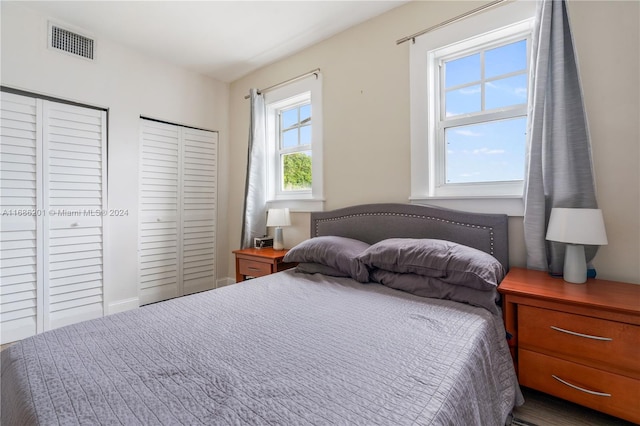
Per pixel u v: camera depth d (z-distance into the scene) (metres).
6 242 2.11
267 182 3.11
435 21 2.02
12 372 0.89
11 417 0.75
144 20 2.32
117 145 2.64
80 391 0.75
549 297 1.23
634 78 1.43
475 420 0.82
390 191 2.23
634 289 1.31
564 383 1.22
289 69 2.88
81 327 1.17
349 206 2.40
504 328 1.36
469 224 1.83
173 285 3.07
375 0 2.11
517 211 1.72
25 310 2.19
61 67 2.32
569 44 1.53
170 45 2.68
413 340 1.02
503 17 1.75
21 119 2.16
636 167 1.43
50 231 2.29
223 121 3.47
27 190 2.19
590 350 1.16
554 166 1.52
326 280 1.83
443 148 2.07
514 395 1.23
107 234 2.58
